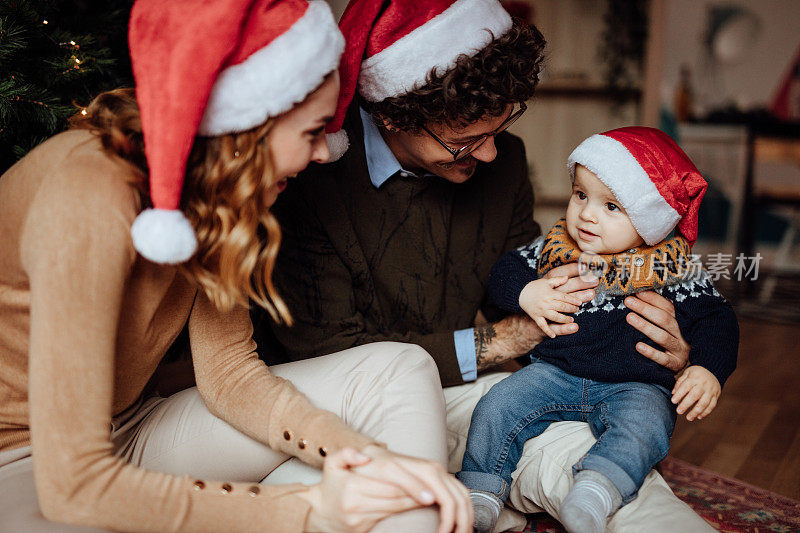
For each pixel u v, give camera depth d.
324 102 0.97
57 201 0.85
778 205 4.62
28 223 0.86
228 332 1.14
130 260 0.90
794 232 4.79
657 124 4.36
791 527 1.44
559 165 4.56
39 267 0.83
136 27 0.88
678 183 1.39
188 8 0.85
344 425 1.03
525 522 1.43
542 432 1.42
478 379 1.58
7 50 1.37
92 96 1.61
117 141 0.91
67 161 0.90
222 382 1.12
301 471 1.09
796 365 2.74
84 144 0.93
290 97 0.91
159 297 1.01
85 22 1.64
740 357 2.86
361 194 1.48
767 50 4.87
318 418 1.04
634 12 4.25
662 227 1.40
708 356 1.38
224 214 0.94
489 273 1.65
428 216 1.52
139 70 0.87
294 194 1.44
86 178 0.87
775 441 1.98
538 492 1.36
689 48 4.96
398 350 1.19
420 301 1.55
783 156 4.82
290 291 1.47
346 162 1.46
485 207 1.61
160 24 0.86
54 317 0.83
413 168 1.48
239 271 0.98
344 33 1.27
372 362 1.17
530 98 1.33
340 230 1.46
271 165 0.95
